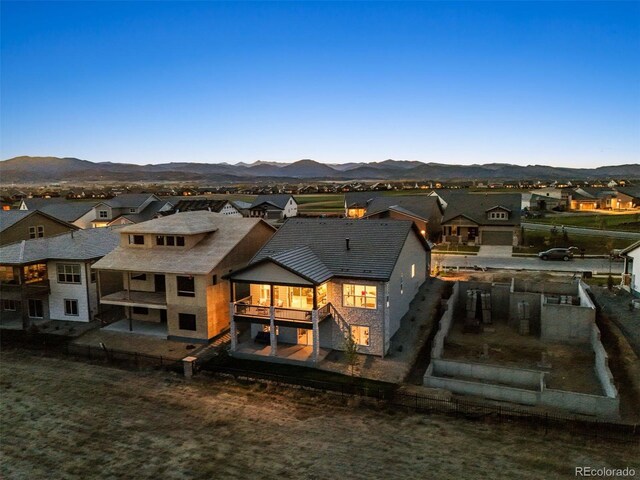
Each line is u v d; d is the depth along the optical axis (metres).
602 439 19.48
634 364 26.56
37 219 53.34
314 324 27.69
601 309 35.47
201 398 24.44
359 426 21.27
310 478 17.64
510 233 62.94
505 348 31.03
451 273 46.84
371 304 28.97
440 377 26.02
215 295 32.84
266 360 28.91
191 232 34.47
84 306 36.81
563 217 88.75
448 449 19.19
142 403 24.08
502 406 22.56
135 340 33.00
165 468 18.56
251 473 18.08
